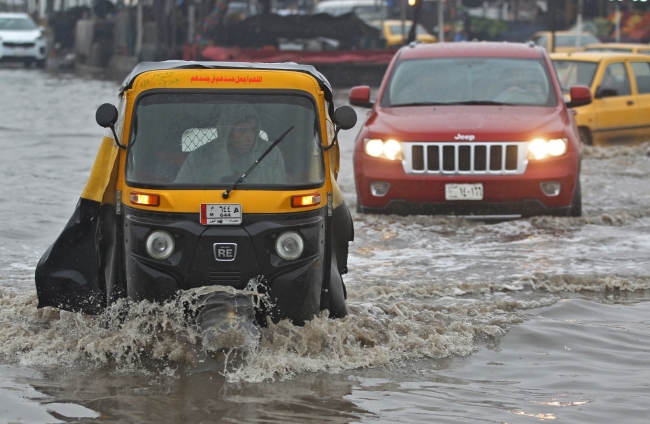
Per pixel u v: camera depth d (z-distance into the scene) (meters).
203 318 12.29
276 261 12.52
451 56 25.48
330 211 13.11
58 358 12.46
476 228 21.77
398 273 17.77
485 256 19.19
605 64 37.16
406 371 12.22
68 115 47.28
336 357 12.49
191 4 77.25
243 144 12.94
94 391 11.27
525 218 22.45
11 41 89.50
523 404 11.07
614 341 13.71
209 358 12.23
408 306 15.27
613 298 16.31
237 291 12.42
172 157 12.84
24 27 91.75
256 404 10.90
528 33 80.50
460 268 18.19
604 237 20.97
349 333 13.19
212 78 13.12
